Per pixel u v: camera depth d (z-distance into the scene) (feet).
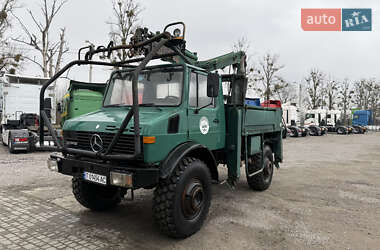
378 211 15.49
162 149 10.72
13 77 41.50
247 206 16.08
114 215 14.25
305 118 110.22
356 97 181.47
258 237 11.84
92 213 14.46
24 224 12.86
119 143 10.76
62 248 10.60
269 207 15.96
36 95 42.52
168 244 11.03
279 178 24.25
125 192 13.38
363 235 12.21
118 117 11.78
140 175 9.91
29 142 34.91
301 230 12.67
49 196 17.06
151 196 17.79
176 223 10.80
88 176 11.02
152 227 12.73
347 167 30.30
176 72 12.59
